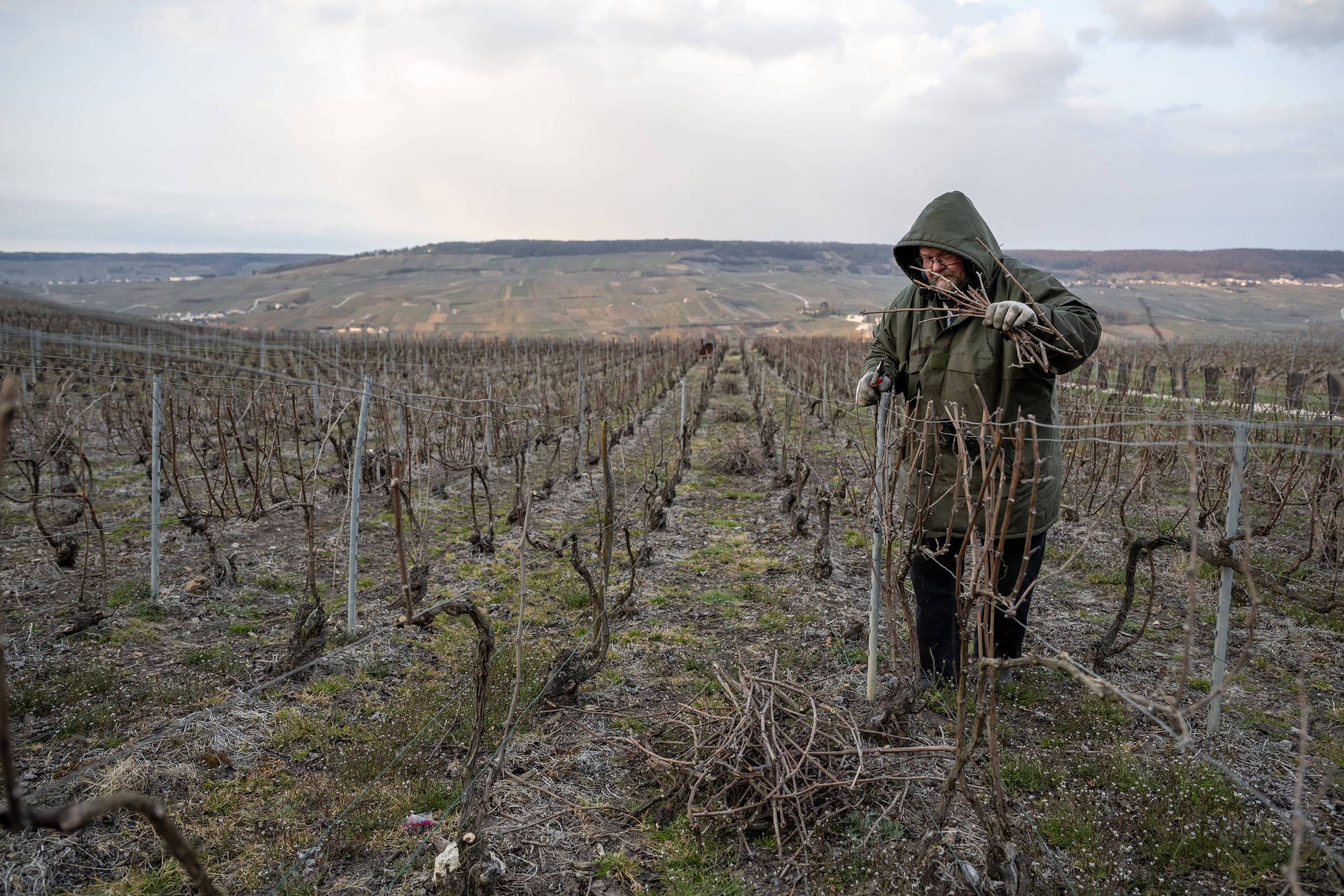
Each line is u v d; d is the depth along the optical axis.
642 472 12.84
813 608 6.13
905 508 3.96
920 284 4.13
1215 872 3.00
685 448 12.90
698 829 3.28
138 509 9.16
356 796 3.57
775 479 11.27
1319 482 5.62
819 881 2.97
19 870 2.99
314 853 3.17
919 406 4.20
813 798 3.37
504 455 11.70
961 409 3.73
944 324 4.05
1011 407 3.88
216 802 3.51
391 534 8.48
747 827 3.28
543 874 3.09
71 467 9.97
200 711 4.27
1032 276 3.82
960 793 3.50
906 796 3.50
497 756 3.16
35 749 3.94
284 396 9.57
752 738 3.53
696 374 35.44
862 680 4.70
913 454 4.18
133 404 14.15
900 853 3.08
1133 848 3.12
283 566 7.18
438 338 95.69
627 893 3.00
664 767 3.64
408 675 4.93
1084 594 6.43
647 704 4.54
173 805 3.48
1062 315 3.51
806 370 28.12
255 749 3.99
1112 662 4.93
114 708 4.33
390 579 6.92
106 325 28.77
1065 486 10.17
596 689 4.73
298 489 10.59
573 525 9.03
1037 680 4.54
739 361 46.69
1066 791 3.47
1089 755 3.78
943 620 4.42
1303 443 7.03
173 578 6.68
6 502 9.11
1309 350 24.62
